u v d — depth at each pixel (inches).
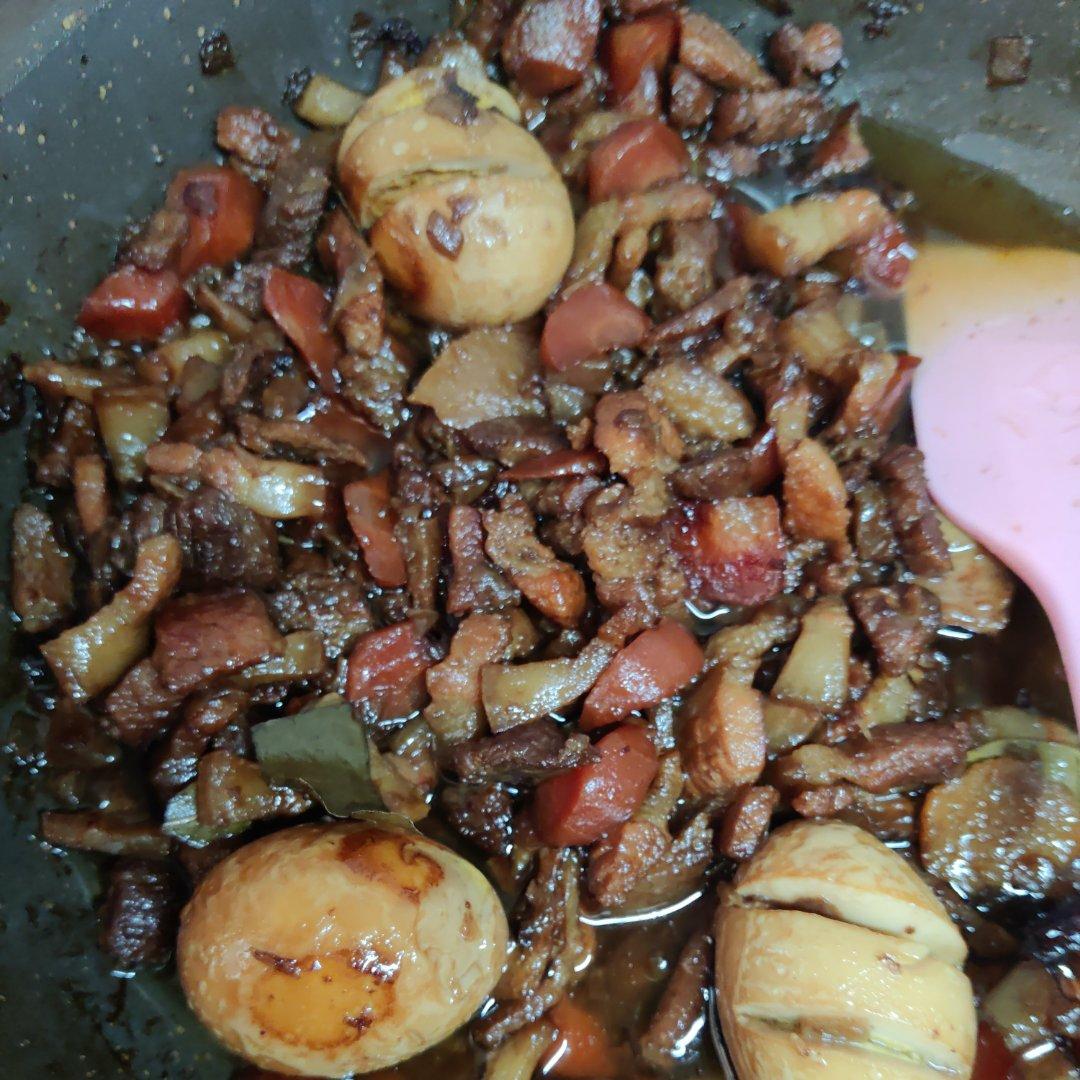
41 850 9.5
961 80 11.9
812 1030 8.7
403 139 10.2
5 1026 8.7
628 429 10.0
